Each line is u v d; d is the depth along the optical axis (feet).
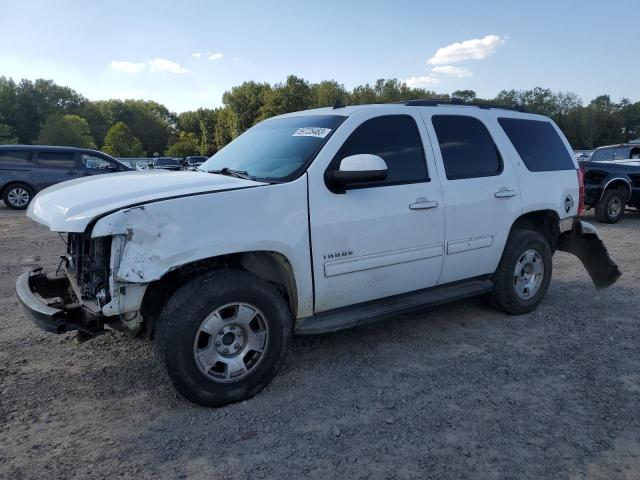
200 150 288.51
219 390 10.94
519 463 9.25
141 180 11.93
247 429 10.32
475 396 11.67
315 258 12.12
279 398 11.57
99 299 10.09
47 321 10.56
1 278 21.75
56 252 27.63
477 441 9.91
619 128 308.40
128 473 8.96
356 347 14.47
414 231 13.75
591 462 9.29
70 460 9.30
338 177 12.01
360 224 12.73
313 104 216.33
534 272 17.13
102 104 411.95
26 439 9.93
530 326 16.14
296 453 9.53
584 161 40.29
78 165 50.90
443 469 9.09
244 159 13.83
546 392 11.86
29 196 49.37
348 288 12.80
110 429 10.32
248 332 11.28
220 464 9.21
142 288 10.22
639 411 11.04
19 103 345.72
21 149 49.14
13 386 12.06
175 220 10.20
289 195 11.70
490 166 15.88
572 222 18.39
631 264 24.58
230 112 231.09
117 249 9.84
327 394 11.76
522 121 17.51
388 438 10.02
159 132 411.34
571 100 337.11
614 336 15.31
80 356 13.76
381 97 242.78
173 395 11.69
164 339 10.35
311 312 12.44
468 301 18.63
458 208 14.67
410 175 13.91
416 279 14.15
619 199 38.91
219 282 10.78
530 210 16.63
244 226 11.00
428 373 12.84
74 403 11.33
